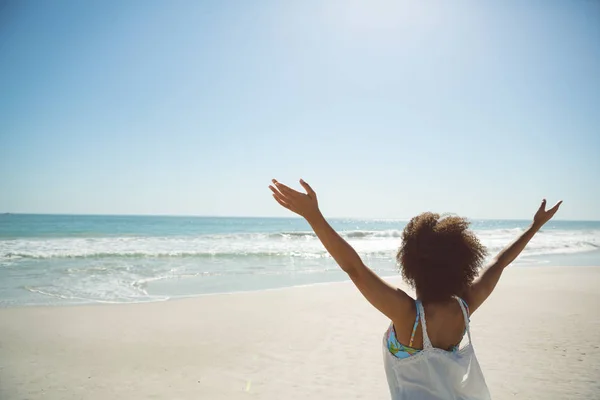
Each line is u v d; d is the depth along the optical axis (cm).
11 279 1210
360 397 480
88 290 1079
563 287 1131
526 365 562
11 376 529
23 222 6450
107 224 6406
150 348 639
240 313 849
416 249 166
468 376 164
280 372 551
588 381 508
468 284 170
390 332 171
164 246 2189
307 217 156
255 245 2362
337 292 1070
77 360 587
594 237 3781
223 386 506
